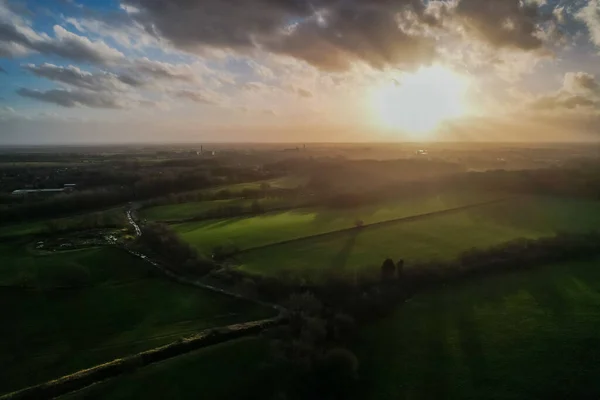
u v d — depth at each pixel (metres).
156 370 37.53
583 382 35.94
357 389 36.47
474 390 35.75
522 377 36.88
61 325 46.25
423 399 35.16
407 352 40.81
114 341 42.84
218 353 39.66
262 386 36.06
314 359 38.03
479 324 44.97
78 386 35.78
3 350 41.97
